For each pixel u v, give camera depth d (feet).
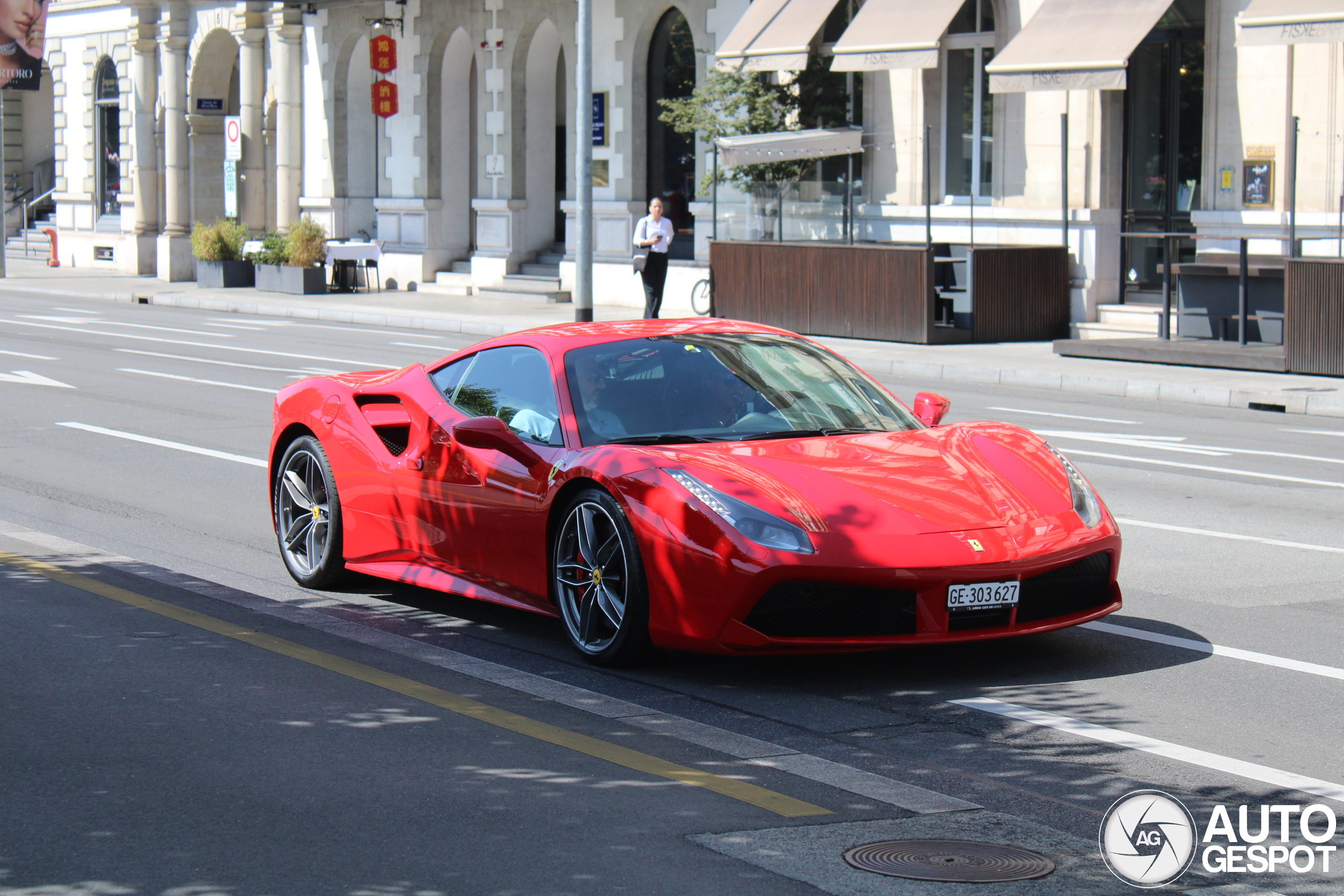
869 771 19.58
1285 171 80.64
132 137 166.20
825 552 22.27
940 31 86.94
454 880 15.65
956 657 25.29
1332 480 43.96
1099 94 87.97
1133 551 34.01
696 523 22.89
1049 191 90.27
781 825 17.38
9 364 75.15
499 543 26.37
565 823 17.35
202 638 26.25
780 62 95.25
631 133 115.96
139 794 18.34
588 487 24.85
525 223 128.36
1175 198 87.20
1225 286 75.56
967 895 15.34
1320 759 20.06
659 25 115.55
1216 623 27.45
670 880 15.66
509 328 98.84
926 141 83.51
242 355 80.48
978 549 22.84
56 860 16.26
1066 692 23.21
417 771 19.24
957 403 63.57
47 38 179.11
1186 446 51.03
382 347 85.76
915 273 84.89
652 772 19.29
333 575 30.40
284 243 133.90
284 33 145.69
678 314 109.60
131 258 166.91
